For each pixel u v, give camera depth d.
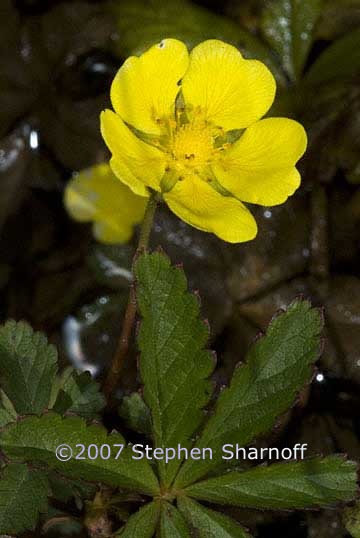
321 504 0.19
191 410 0.19
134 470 0.19
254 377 0.19
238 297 0.24
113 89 0.19
